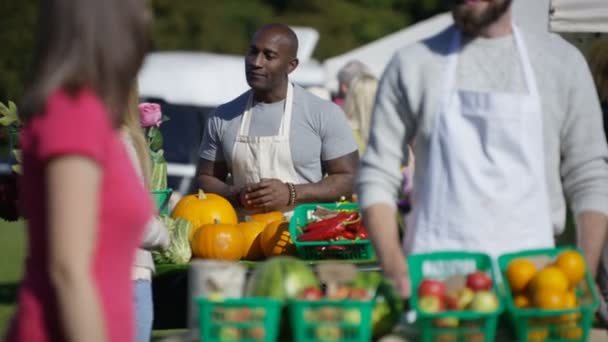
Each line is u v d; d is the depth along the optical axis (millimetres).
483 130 4441
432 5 45156
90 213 3441
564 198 4781
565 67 4547
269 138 7922
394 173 4605
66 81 3480
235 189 7938
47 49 3531
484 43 4527
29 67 3598
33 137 3486
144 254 6086
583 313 4176
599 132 4625
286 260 4277
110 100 3553
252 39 7961
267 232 7379
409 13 45750
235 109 8094
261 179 7805
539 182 4473
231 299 4062
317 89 13883
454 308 4113
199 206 7664
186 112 19078
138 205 3641
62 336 3484
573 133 4598
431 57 4543
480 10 4441
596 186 4586
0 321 11195
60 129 3434
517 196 4441
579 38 9945
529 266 4250
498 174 4434
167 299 7148
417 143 4574
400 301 4289
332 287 4254
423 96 4516
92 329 3412
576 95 4559
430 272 4367
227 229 7367
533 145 4449
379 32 44688
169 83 19453
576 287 4305
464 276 4285
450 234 4465
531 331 4176
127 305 3650
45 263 3523
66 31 3514
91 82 3504
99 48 3521
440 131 4473
